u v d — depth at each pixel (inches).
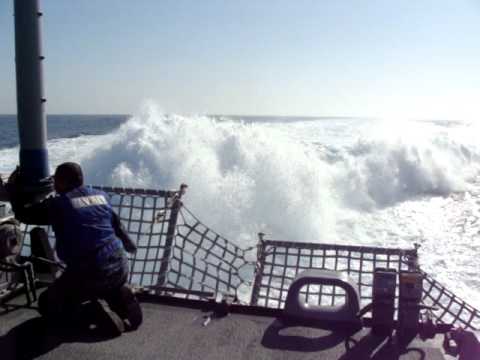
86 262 123.8
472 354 113.8
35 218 129.3
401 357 121.1
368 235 403.5
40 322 136.8
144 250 286.2
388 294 132.4
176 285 165.2
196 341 128.6
